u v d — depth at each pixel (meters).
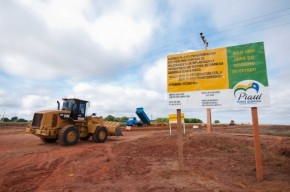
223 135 17.38
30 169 8.59
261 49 7.34
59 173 7.98
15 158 10.68
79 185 6.53
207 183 6.40
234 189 5.83
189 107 8.05
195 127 35.44
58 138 16.11
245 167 8.55
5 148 14.41
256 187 6.13
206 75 7.94
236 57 7.60
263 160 9.76
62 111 16.59
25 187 6.49
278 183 6.49
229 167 8.57
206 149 12.80
